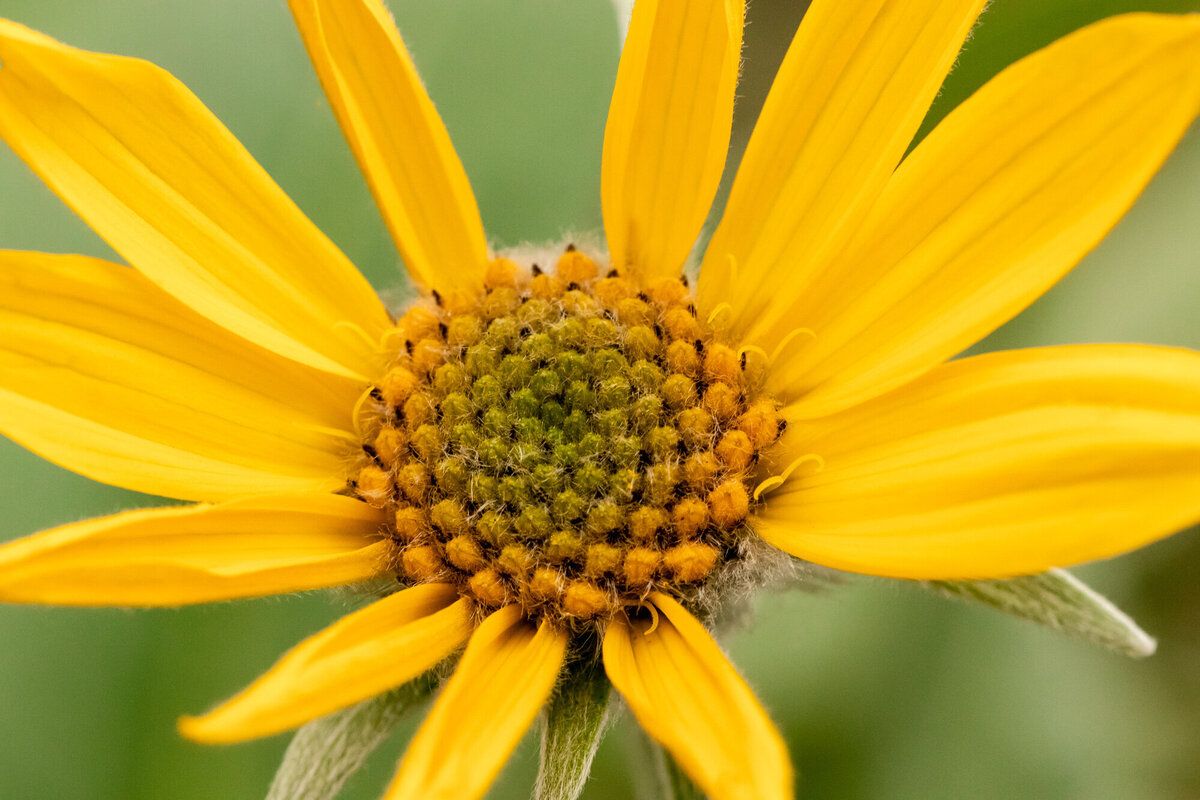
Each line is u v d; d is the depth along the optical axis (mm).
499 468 193
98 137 191
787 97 193
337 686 179
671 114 196
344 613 212
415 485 194
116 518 182
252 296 196
